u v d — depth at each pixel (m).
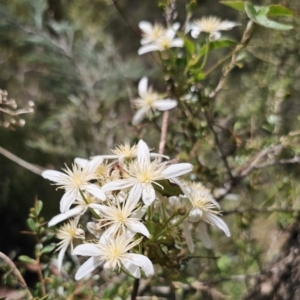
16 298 0.37
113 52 0.67
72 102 0.64
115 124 0.57
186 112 0.41
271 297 0.44
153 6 0.81
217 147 0.42
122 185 0.26
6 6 0.69
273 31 0.50
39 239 0.35
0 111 0.39
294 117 0.50
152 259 0.29
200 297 0.49
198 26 0.38
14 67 0.75
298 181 0.47
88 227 0.28
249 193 0.45
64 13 0.71
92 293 0.36
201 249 0.51
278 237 0.48
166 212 0.29
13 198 0.81
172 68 0.38
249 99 0.51
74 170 0.28
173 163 0.27
